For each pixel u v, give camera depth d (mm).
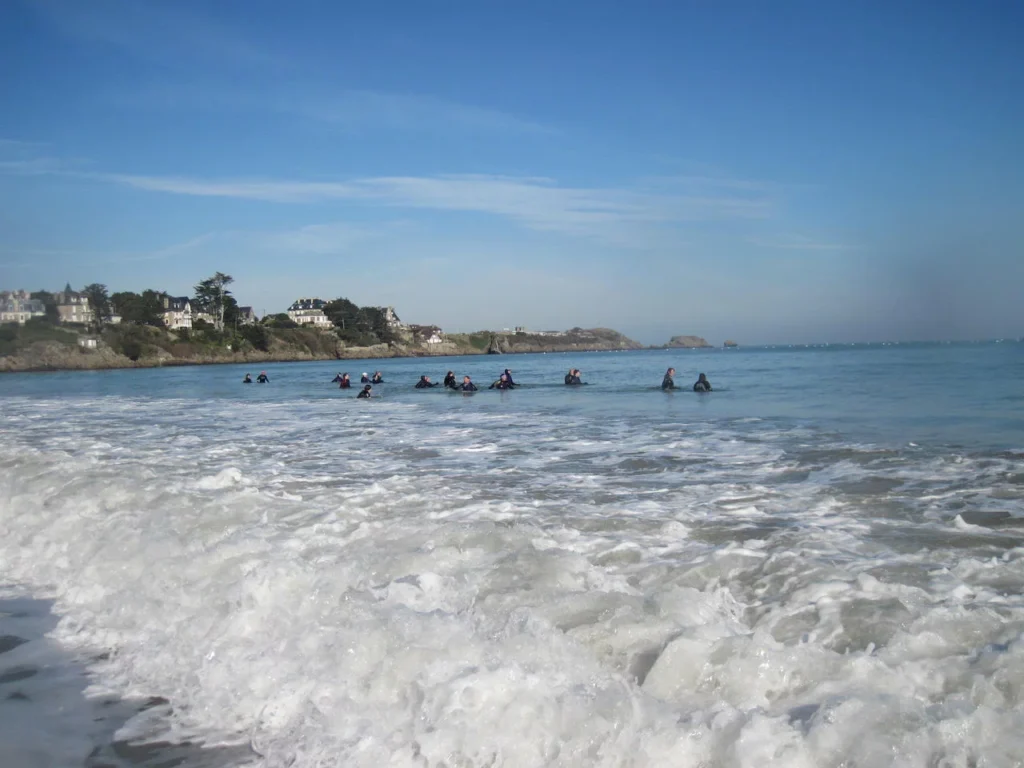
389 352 181375
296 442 13523
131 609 5184
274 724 3613
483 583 4605
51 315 106562
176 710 3922
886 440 10969
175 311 148250
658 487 7996
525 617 3889
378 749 3186
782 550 5152
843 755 2578
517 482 8602
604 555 5281
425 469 9844
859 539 5398
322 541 5820
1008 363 42625
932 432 11758
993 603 3865
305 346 156375
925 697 2928
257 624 4438
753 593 4336
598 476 8914
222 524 6535
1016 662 3010
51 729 3799
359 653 3775
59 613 5496
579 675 3334
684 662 3322
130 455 11875
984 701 2838
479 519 6539
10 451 12672
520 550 5207
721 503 6996
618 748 2826
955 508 6355
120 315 122875
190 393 35500
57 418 20859
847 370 37656
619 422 15859
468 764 2998
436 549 5297
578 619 3922
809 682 3107
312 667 3822
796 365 49812
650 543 5562
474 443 12789
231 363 128500
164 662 4422
